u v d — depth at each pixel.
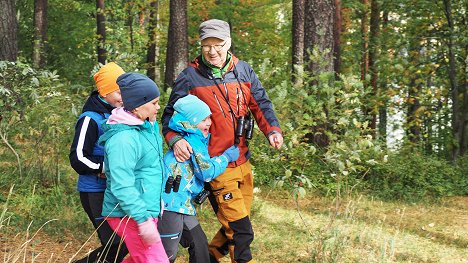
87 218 6.69
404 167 12.12
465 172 13.94
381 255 5.73
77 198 7.63
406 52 16.41
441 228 8.75
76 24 26.41
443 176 13.12
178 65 16.50
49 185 8.27
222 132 4.77
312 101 9.91
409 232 8.20
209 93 4.78
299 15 15.97
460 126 15.80
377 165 11.70
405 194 11.41
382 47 16.38
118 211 3.74
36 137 8.66
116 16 22.94
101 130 4.16
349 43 21.28
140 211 3.57
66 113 9.03
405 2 15.37
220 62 4.80
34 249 5.55
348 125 10.20
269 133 4.96
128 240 3.77
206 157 4.43
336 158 8.27
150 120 3.76
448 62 15.88
